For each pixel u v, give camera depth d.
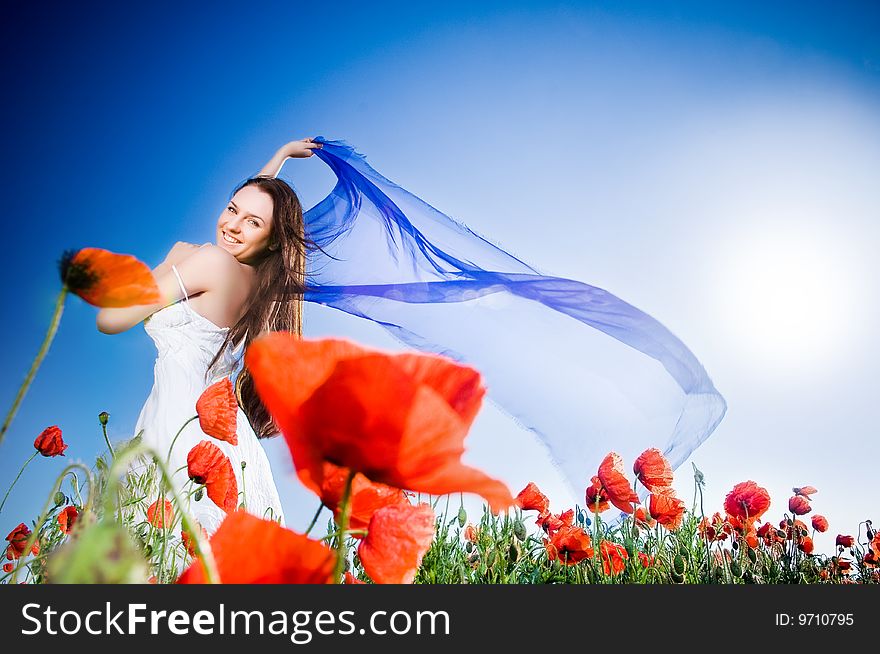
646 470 1.08
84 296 0.21
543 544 1.05
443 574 0.80
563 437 2.57
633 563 0.99
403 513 0.24
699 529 1.29
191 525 0.18
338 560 0.20
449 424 0.20
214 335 2.11
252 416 1.97
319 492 0.22
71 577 0.11
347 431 0.20
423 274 2.68
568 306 2.67
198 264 2.13
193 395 2.02
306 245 2.50
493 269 2.66
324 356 0.21
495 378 2.62
